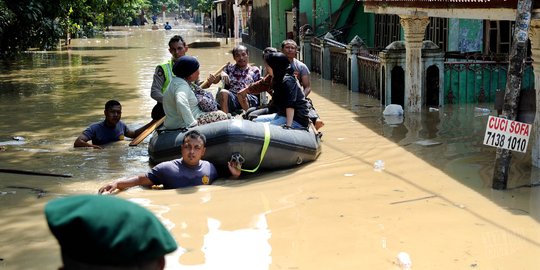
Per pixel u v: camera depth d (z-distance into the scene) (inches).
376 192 260.7
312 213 237.0
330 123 414.6
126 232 61.7
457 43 544.4
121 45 1339.8
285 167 301.7
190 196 258.8
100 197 63.7
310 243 207.6
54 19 823.7
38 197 262.7
